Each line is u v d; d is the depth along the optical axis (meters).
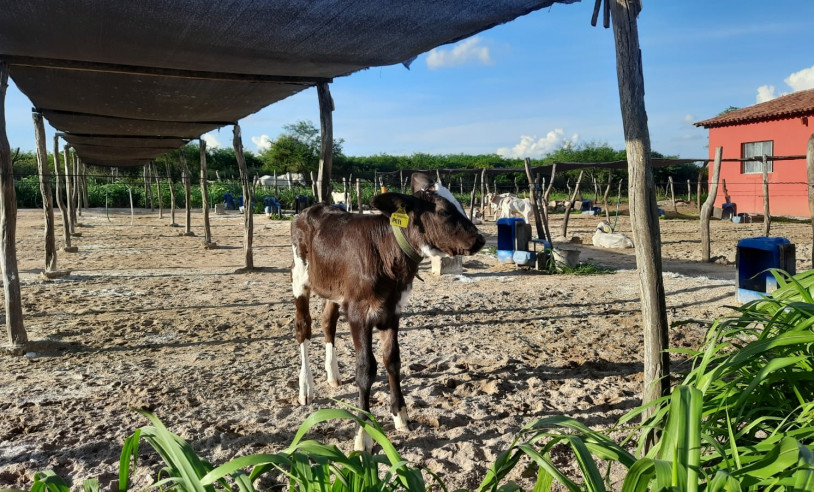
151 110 9.79
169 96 8.55
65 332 7.22
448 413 4.70
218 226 23.66
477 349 6.54
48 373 5.77
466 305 8.81
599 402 4.94
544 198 17.61
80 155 18.67
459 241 3.92
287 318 8.08
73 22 5.00
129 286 10.48
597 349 6.54
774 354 2.91
